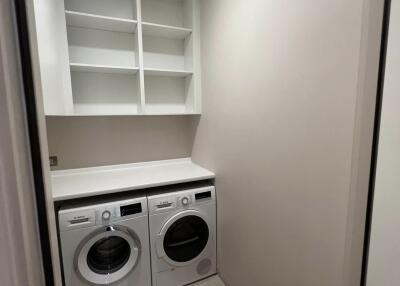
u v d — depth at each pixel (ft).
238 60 5.30
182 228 6.80
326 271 3.50
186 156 8.74
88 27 6.92
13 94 1.16
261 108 4.66
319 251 3.60
